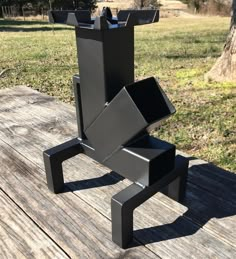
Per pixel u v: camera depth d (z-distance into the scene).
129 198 1.19
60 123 2.50
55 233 1.35
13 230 1.38
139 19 1.18
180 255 1.24
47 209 1.49
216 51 7.64
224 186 1.64
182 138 3.04
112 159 1.30
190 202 1.52
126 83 1.28
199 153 2.79
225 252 1.24
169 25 16.08
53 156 1.49
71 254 1.25
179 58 6.83
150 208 1.48
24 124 2.49
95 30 1.13
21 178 1.74
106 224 1.39
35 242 1.31
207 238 1.31
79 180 1.70
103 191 1.60
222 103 3.95
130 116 1.11
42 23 18.39
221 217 1.42
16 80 5.17
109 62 1.18
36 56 7.25
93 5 24.95
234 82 4.75
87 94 1.29
